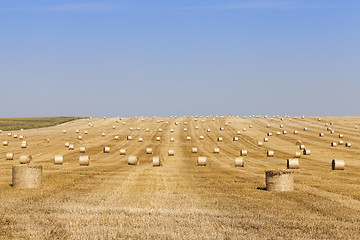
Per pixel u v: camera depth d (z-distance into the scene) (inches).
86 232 575.5
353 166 1617.9
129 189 992.9
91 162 1814.7
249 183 1125.1
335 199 850.1
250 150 2433.6
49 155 2096.5
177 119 4677.7
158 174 1337.4
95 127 4010.8
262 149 2484.0
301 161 1854.1
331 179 1210.6
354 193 940.0
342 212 721.0
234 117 4835.1
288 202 820.0
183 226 620.4
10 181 1112.8
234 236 561.0
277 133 3294.8
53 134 3417.8
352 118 4547.2
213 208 756.6
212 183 1121.4
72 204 776.3
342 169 1473.9
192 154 2237.9
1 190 947.3
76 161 1824.6
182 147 2615.7
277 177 965.2
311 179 1198.3
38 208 733.9
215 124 4131.4
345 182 1147.9
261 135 3292.3
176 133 3467.0
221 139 2982.3
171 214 697.6
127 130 3703.3
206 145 2728.8
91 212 706.2
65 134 3417.8
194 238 551.2
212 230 595.2
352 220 665.0
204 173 1381.6
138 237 557.0
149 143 2847.0
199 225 625.6
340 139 2984.7
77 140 2974.9
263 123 4173.2
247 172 1421.0
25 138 3088.1
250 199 855.7
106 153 2252.7
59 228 595.5
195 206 774.5
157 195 902.4
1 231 578.9
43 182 1093.1
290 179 968.9
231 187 1042.7
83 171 1405.0
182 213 705.0
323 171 1444.4
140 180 1173.1
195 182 1139.3
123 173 1352.1
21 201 800.9
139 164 1765.5
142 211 716.7
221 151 2395.4
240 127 3860.7
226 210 737.0
